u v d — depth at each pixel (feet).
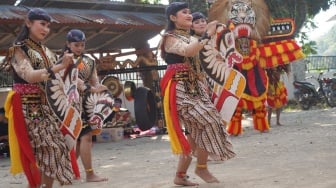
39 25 13.53
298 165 18.94
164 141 33.86
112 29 36.29
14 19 28.43
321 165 18.61
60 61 12.94
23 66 13.07
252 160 21.13
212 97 16.26
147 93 34.94
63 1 34.42
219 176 17.76
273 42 31.53
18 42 13.46
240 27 30.17
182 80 15.53
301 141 26.35
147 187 16.93
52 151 13.48
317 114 44.11
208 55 15.96
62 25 31.55
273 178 16.66
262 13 31.01
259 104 30.45
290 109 53.88
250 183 16.06
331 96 53.36
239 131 30.76
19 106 13.46
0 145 30.60
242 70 30.22
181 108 15.46
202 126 15.42
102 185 18.08
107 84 37.81
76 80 14.60
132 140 35.86
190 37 15.80
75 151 18.53
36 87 13.64
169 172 19.88
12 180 21.27
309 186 15.05
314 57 75.10
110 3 37.19
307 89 52.70
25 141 13.41
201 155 16.03
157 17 39.14
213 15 30.94
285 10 52.65
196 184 16.33
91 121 18.97
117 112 37.24
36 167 13.47
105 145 33.73
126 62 38.70
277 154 22.34
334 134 28.60
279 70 34.96
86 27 33.55
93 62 19.43
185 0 48.96
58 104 14.01
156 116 38.11
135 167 22.17
